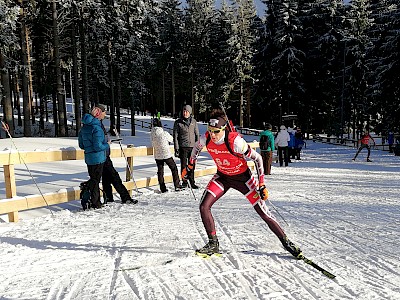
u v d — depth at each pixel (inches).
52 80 1248.8
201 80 2258.9
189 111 362.3
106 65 1350.9
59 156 274.2
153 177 368.2
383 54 1151.0
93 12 1039.0
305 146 1217.4
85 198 276.2
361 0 1565.0
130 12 1218.0
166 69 2332.7
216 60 2240.4
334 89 1625.2
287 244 171.3
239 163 167.5
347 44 1560.0
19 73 1009.5
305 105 1523.1
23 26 978.7
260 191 165.0
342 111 1488.7
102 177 301.3
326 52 1537.9
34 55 1302.9
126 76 1398.9
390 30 1117.1
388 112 1149.7
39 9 970.7
